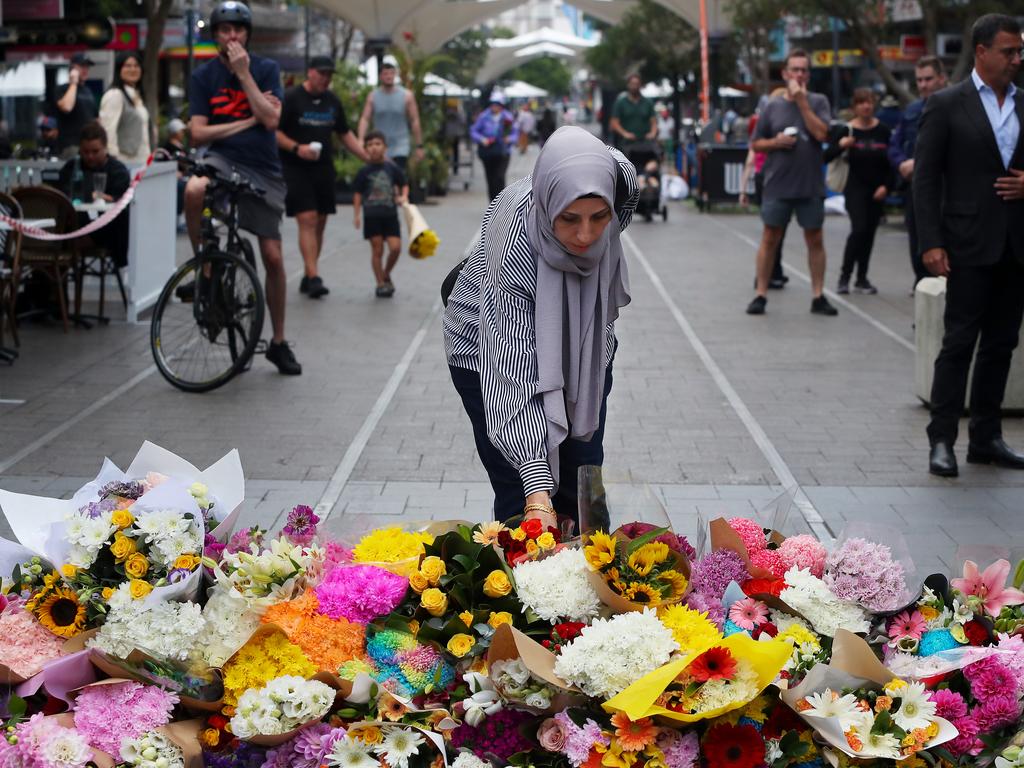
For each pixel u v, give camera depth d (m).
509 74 105.81
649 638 2.87
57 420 7.57
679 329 11.09
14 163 12.41
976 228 6.41
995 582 3.28
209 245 8.66
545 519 3.44
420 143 18.00
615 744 2.81
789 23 37.03
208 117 8.70
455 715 2.99
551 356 3.52
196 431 7.35
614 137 22.64
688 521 5.80
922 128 6.52
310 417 7.73
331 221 21.33
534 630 3.12
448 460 6.77
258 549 3.32
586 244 3.43
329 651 3.07
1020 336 7.95
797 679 3.02
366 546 3.45
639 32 44.22
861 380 9.00
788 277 14.60
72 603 3.15
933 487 6.40
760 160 24.36
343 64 26.59
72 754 2.78
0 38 18.48
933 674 3.03
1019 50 6.34
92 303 12.23
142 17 26.33
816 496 6.22
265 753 2.98
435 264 15.40
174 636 3.00
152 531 3.17
